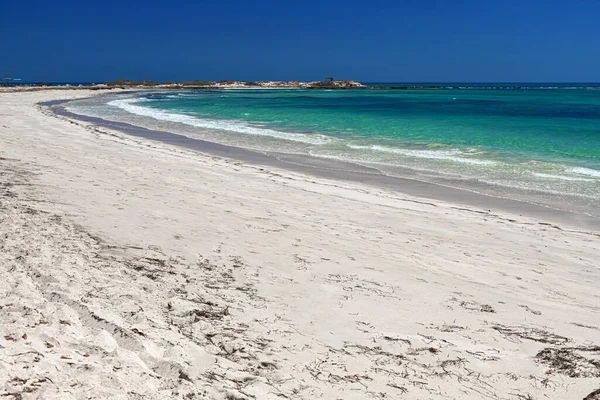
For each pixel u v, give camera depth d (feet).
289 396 12.37
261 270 21.42
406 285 20.79
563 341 16.35
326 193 38.93
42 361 11.38
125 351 13.00
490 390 13.30
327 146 66.28
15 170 38.34
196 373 12.78
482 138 73.97
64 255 20.54
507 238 28.63
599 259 25.49
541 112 139.85
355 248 25.38
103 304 16.16
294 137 76.02
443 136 77.15
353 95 304.30
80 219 26.53
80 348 12.70
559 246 27.43
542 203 36.99
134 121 101.30
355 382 13.29
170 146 63.46
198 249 23.41
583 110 149.79
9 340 12.23
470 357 14.96
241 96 269.23
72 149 53.36
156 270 20.26
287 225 28.91
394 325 16.96
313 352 14.75
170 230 26.02
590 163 52.16
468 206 36.22
